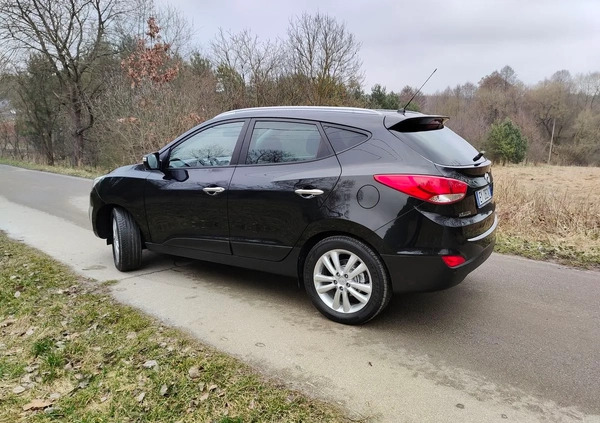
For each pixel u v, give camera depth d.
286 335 3.34
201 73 18.30
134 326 3.44
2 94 26.89
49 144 28.27
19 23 21.52
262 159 3.81
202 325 3.49
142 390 2.63
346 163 3.36
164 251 4.58
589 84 53.56
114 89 17.14
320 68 19.66
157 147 14.43
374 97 29.12
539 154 49.12
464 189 3.15
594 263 5.16
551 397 2.60
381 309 3.37
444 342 3.25
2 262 5.10
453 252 3.09
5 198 10.28
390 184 3.14
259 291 4.25
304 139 3.62
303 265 3.72
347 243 3.37
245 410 2.44
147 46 15.49
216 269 4.90
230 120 4.11
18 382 2.75
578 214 6.73
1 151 31.62
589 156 49.12
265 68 18.53
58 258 5.29
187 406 2.48
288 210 3.56
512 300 4.04
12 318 3.64
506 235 6.36
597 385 2.72
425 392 2.63
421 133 3.44
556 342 3.25
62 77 23.80
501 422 2.38
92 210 5.02
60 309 3.77
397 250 3.16
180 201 4.23
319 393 2.61
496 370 2.88
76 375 2.81
